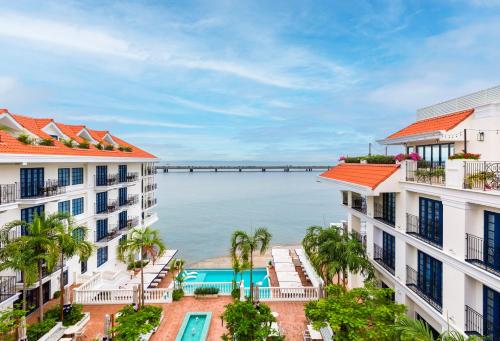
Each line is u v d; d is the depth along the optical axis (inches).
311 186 5807.1
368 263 789.9
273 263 1412.4
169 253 1477.6
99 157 1124.5
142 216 1700.3
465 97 711.1
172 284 1082.1
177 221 2674.7
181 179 7593.5
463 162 537.0
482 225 515.2
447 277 575.2
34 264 692.1
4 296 701.3
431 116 848.3
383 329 526.9
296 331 786.8
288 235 2267.5
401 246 738.8
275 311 900.0
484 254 506.3
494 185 494.6
